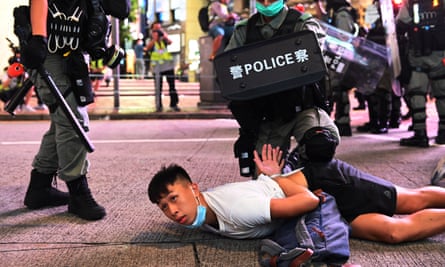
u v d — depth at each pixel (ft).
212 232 9.42
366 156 17.38
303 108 10.41
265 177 9.13
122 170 15.44
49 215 10.81
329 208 8.57
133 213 10.93
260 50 9.33
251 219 8.54
